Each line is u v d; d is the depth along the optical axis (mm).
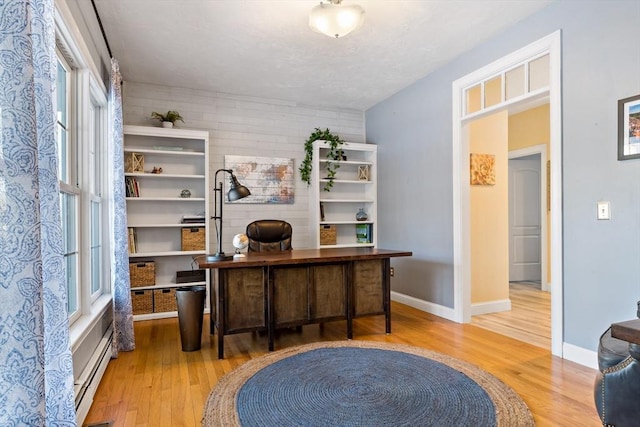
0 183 1016
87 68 2588
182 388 2451
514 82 3365
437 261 4293
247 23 3205
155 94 4691
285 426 1988
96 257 3291
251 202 5125
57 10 1870
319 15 2725
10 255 1033
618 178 2551
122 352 3129
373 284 3596
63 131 2441
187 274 4590
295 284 3293
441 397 2287
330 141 5301
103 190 3379
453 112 4023
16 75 1045
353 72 4324
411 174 4738
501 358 2934
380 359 2920
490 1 2936
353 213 5773
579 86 2785
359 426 1985
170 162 4688
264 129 5234
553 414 2080
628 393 1437
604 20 2629
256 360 2934
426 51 3799
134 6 2924
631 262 2484
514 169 6523
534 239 6625
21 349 1047
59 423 1519
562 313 2918
